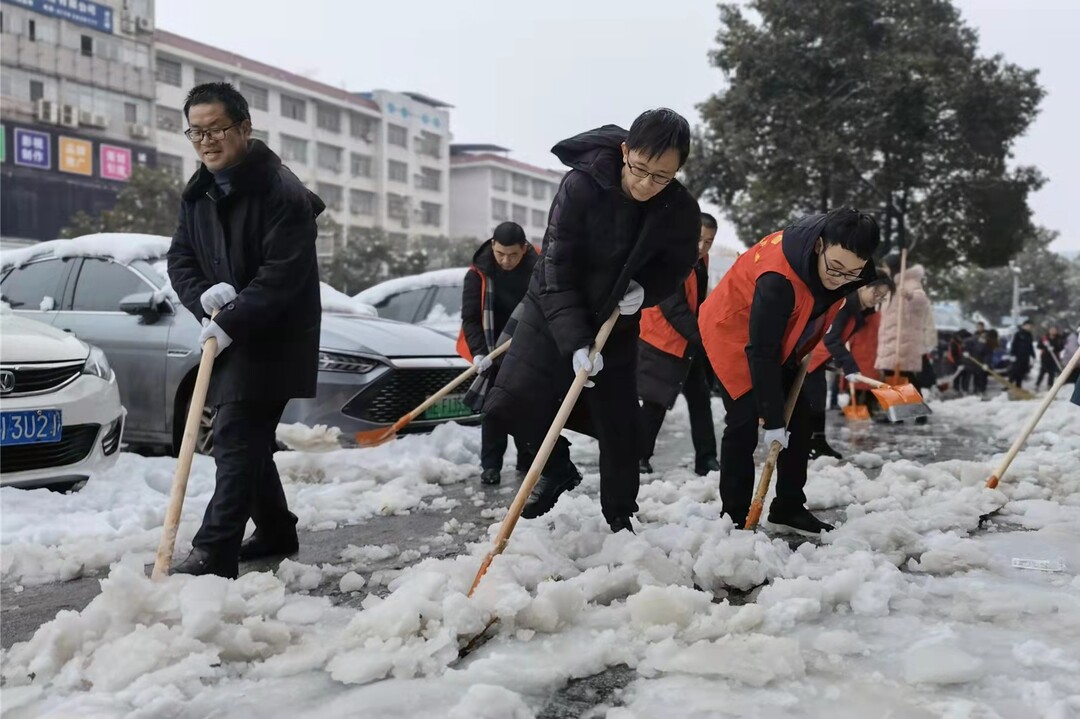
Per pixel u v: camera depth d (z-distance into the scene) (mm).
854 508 3887
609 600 2693
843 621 2502
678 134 2664
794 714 1930
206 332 2760
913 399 4500
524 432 3279
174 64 43344
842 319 5770
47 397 4117
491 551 2727
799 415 3541
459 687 2064
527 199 74375
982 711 1915
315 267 3029
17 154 37000
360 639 2305
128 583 2324
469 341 5051
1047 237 59031
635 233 2926
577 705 2004
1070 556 3158
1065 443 6082
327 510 4008
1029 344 20078
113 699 1990
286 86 48562
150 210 31031
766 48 19312
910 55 19078
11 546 3225
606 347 3162
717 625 2371
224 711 1963
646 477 5027
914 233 21625
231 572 2846
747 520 3414
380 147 56250
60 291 6137
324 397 5277
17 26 36719
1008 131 20172
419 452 5449
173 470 4688
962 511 3803
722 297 3506
